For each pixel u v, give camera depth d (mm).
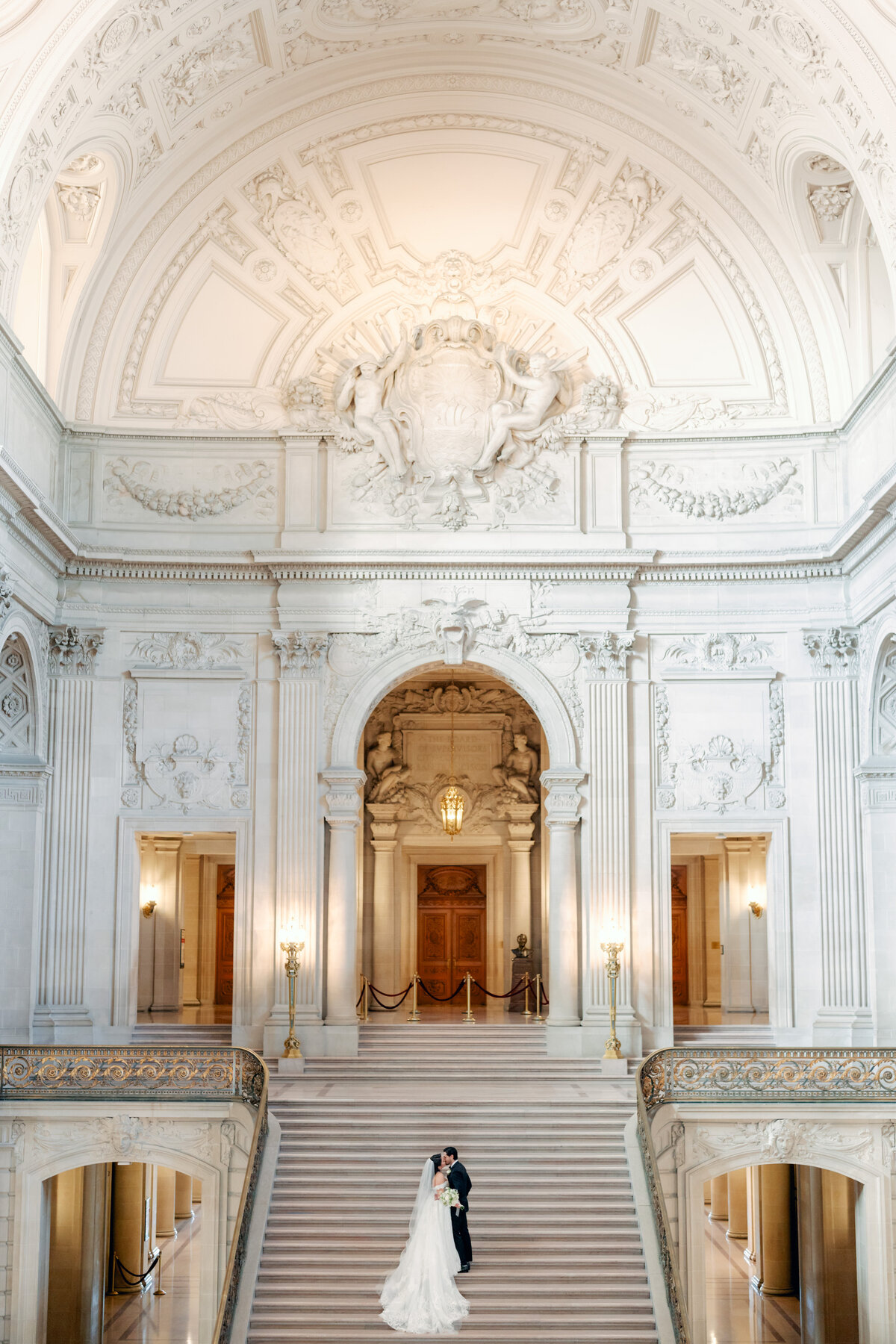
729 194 20344
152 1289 20906
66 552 19828
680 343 21266
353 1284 14000
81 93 16234
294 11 18016
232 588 20844
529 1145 16016
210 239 20750
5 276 16578
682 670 20656
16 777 19438
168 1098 15828
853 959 19766
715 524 20875
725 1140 15758
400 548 20750
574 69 19562
